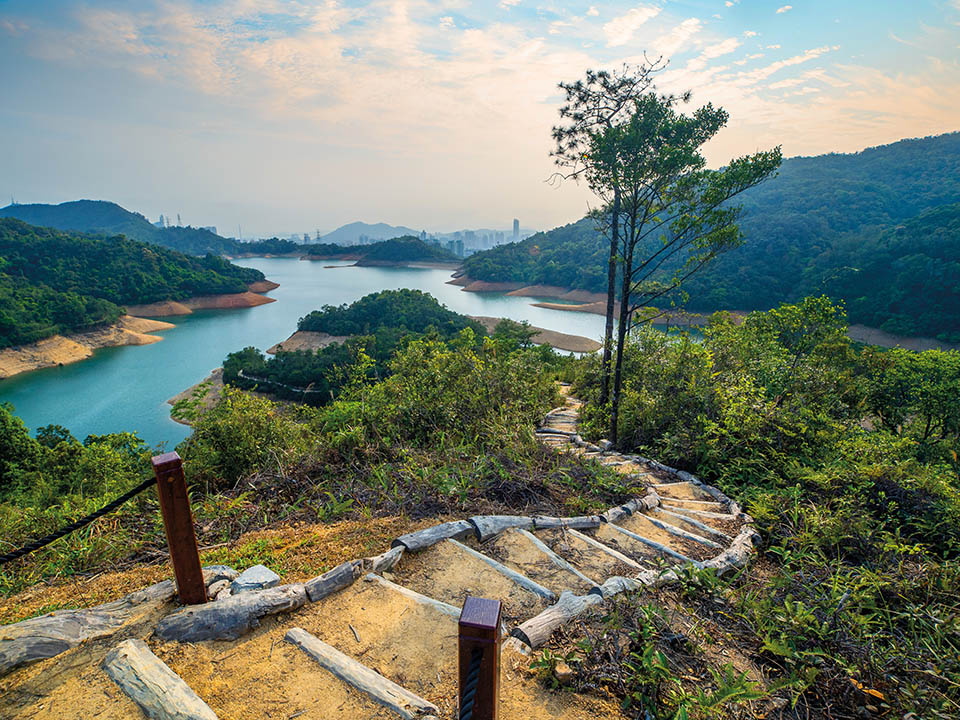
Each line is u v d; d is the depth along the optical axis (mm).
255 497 5105
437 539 3732
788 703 2512
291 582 3182
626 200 7621
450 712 2213
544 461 5648
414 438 6543
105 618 2613
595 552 3857
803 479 5668
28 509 5609
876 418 14672
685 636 2820
